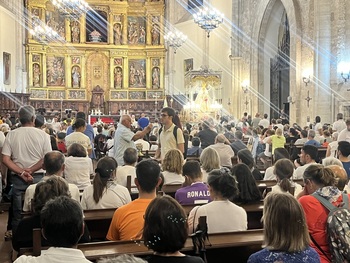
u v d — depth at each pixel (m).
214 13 22.58
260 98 27.81
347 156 8.69
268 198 3.66
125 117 10.11
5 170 9.20
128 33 36.59
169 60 35.91
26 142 7.41
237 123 24.70
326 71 20.02
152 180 5.14
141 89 36.34
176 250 3.47
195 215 5.15
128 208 5.03
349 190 6.79
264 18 26.73
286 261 3.47
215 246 4.38
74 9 30.23
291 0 23.22
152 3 36.44
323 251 4.50
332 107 19.84
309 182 5.05
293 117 22.95
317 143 13.25
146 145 14.83
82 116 12.07
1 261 7.58
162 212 3.44
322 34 19.97
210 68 32.34
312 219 4.52
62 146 14.05
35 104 33.75
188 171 6.64
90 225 6.11
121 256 2.32
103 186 6.35
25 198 6.55
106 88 36.16
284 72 26.88
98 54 36.00
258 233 4.85
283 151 9.51
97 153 18.12
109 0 35.84
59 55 35.19
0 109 29.03
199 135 14.70
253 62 27.95
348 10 18.83
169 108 9.77
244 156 8.88
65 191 5.17
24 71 33.44
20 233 5.13
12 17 31.45
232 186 5.21
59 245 3.39
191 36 34.16
